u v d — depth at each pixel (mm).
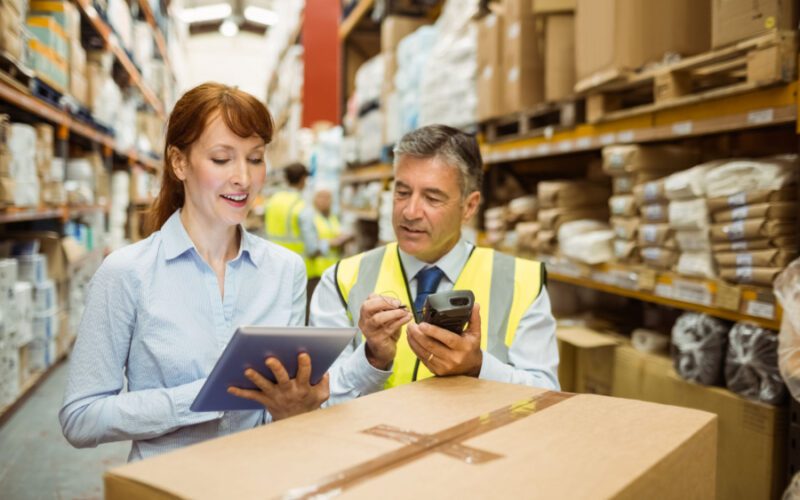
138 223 7617
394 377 1527
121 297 1207
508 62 3129
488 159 3445
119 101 5887
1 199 2721
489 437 863
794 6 1745
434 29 4098
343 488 688
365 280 1638
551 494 686
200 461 759
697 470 909
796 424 1710
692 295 2064
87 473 2812
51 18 3580
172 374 1226
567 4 2705
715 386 2002
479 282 1590
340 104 6562
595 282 2654
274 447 809
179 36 12562
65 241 4211
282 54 10969
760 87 1759
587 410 990
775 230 1766
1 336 3053
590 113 2562
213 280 1291
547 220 2922
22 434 3215
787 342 1604
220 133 1199
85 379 1187
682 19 2332
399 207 1537
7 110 3746
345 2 6227
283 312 1384
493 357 1359
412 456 786
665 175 2422
